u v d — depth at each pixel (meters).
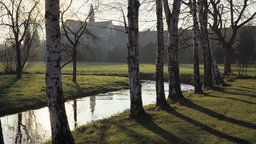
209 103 21.98
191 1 30.78
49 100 12.25
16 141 17.86
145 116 18.02
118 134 14.54
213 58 36.25
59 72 12.27
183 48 41.19
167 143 12.82
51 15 12.00
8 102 29.11
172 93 23.83
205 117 17.34
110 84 49.31
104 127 16.28
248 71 60.47
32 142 17.61
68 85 43.88
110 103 31.92
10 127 21.59
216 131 14.32
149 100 32.84
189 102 22.53
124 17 31.72
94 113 26.19
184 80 55.75
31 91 35.69
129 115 18.41
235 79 43.34
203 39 31.73
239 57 80.06
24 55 62.56
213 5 44.56
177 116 17.78
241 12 47.22
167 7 23.28
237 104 21.34
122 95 39.31
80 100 34.50
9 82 44.22
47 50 12.13
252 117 16.97
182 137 13.56
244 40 80.06
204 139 13.16
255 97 24.62
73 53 50.06
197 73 28.25
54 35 12.06
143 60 109.88
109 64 105.50
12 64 64.69
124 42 118.25
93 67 88.75
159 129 15.05
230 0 46.38
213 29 48.03
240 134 13.67
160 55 20.78
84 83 47.44
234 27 48.31
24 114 26.36
